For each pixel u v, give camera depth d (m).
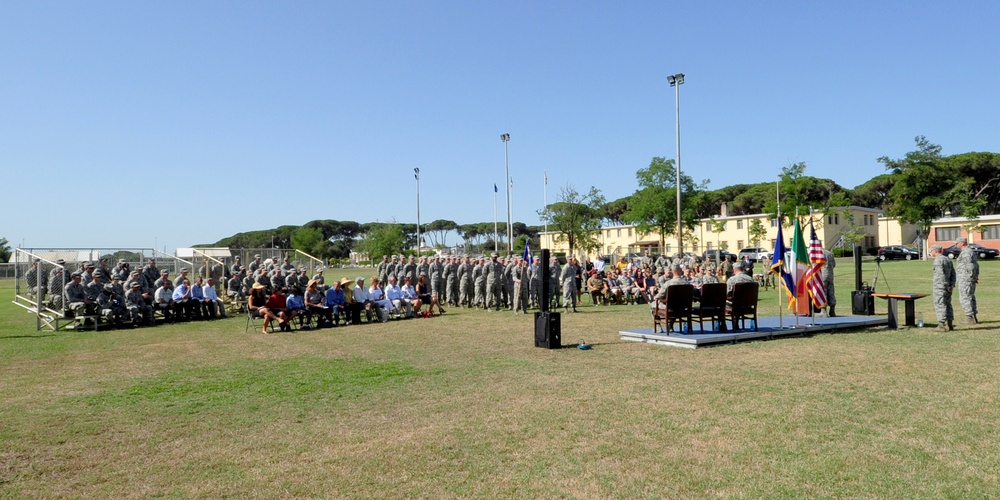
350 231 109.06
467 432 6.36
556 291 21.36
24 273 23.17
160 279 19.22
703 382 8.40
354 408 7.46
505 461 5.48
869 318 14.64
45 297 20.19
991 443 5.63
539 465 5.36
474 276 21.95
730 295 12.86
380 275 26.09
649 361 10.16
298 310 16.66
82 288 17.30
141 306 18.20
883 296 13.75
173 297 19.48
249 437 6.38
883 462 5.22
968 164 65.81
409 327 16.42
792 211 52.44
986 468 5.04
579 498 4.65
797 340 12.09
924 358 9.74
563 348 11.86
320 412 7.31
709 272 20.72
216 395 8.33
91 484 5.16
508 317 18.59
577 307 21.31
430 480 5.07
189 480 5.20
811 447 5.63
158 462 5.67
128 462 5.68
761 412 6.80
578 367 9.77
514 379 8.94
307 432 6.50
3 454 5.95
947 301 12.81
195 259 29.09
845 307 18.30
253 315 16.72
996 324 13.53
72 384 9.22
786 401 7.25
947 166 51.50
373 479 5.12
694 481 4.91
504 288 21.88
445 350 12.02
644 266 24.86
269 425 6.80
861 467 5.12
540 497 4.68
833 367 9.21
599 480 4.99
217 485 5.07
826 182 76.00
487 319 18.12
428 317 19.17
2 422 7.07
